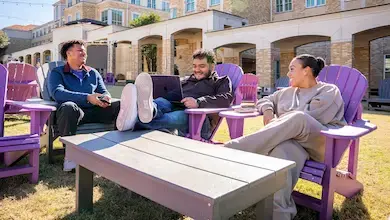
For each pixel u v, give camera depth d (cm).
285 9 1697
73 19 2858
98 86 344
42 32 3794
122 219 188
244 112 262
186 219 189
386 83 913
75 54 319
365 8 962
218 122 324
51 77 313
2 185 237
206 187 109
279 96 252
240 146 191
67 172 271
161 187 123
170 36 1527
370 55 1327
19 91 525
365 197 225
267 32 1189
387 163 305
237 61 1536
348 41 1007
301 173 186
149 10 2884
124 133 206
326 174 184
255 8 1697
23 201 208
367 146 380
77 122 281
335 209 206
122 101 216
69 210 197
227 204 108
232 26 1474
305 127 189
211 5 1734
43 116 265
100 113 313
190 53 1759
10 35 3903
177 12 1945
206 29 1384
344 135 173
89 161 170
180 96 298
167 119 264
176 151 158
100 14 2700
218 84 325
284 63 1502
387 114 752
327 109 212
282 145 190
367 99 919
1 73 299
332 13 1030
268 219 142
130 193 219
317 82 238
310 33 1087
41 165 290
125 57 2088
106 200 214
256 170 128
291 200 179
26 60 2948
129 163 137
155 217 191
